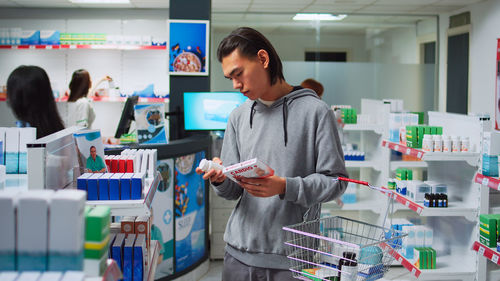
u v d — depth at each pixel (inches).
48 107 104.3
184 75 200.7
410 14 327.9
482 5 279.7
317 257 75.5
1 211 42.6
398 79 321.4
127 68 297.9
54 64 296.7
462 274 136.8
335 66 317.4
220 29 333.4
